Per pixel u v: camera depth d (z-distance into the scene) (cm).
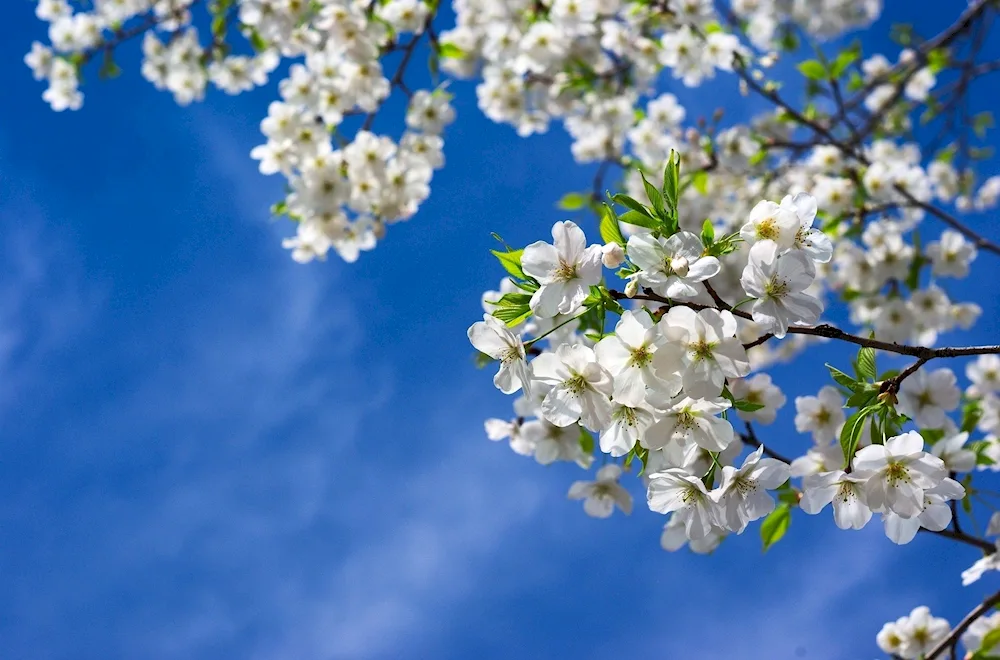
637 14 695
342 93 593
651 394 240
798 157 734
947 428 414
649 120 790
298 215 599
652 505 269
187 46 766
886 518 261
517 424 476
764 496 263
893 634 456
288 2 600
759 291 246
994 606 359
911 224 768
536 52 653
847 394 413
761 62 696
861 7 829
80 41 805
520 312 271
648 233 247
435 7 603
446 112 609
